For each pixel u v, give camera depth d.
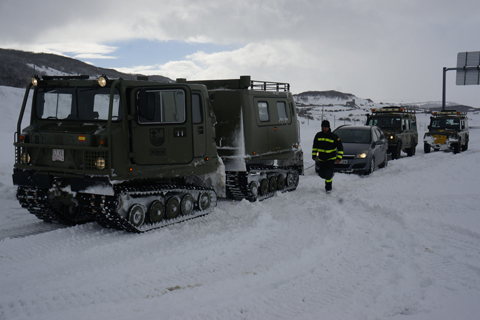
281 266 5.46
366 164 13.81
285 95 11.34
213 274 5.15
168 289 4.69
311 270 5.36
